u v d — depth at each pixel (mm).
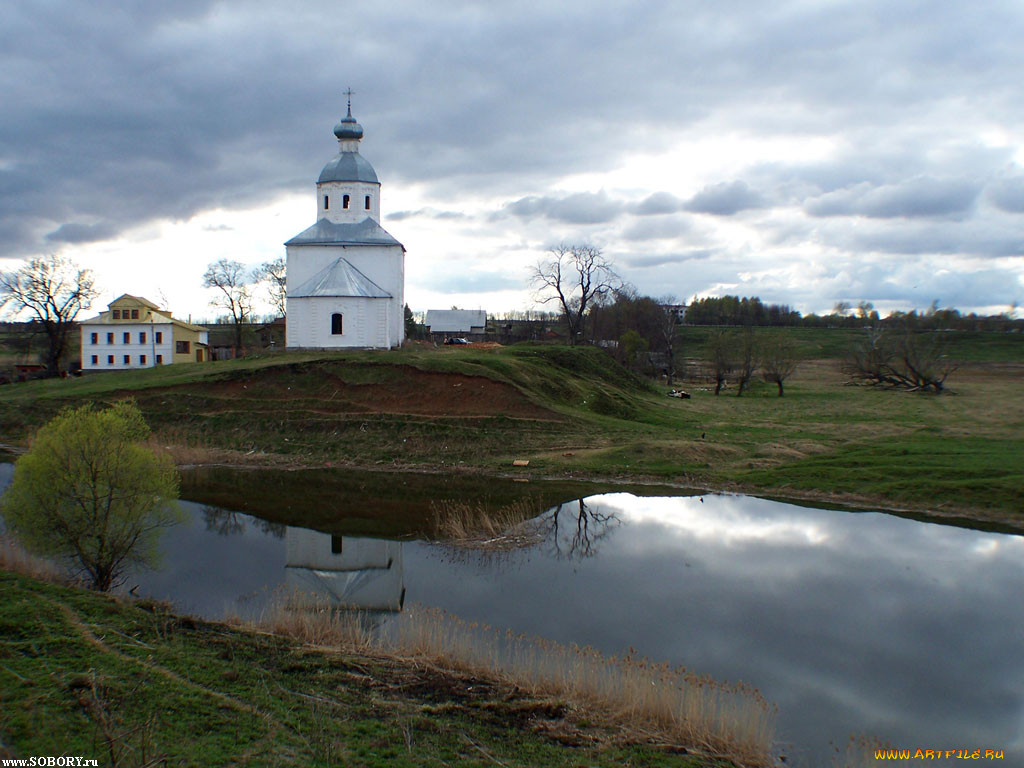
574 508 27000
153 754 8680
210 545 22328
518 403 42531
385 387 43562
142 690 10562
